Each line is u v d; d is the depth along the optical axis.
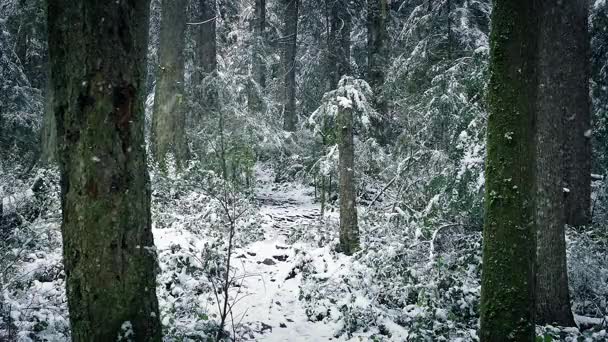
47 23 3.51
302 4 22.45
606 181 9.88
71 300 3.64
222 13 19.58
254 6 22.75
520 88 4.11
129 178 3.65
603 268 7.70
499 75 4.17
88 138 3.47
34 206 8.81
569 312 6.54
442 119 11.07
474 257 7.86
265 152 16.84
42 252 7.34
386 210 10.45
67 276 3.66
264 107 17.12
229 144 12.45
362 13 19.44
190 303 6.08
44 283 6.50
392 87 13.54
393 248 7.59
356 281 7.17
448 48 13.08
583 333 5.96
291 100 20.97
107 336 3.57
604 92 11.28
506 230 4.20
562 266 6.51
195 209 10.03
